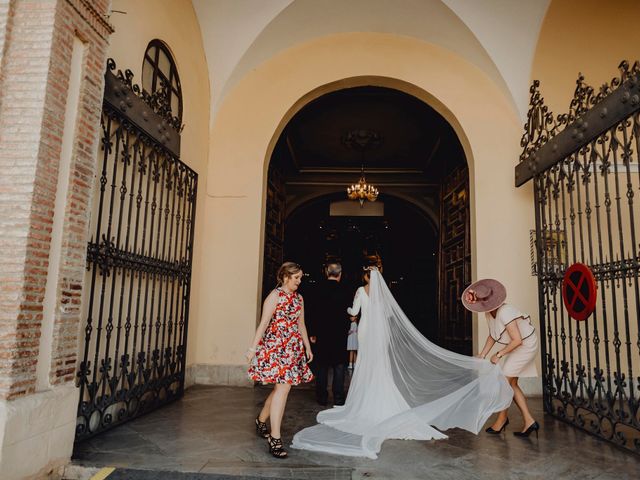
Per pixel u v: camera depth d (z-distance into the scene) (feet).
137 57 17.97
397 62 26.61
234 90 26.66
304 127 36.63
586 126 17.01
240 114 26.40
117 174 17.17
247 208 25.53
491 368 15.38
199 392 21.89
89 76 13.00
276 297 13.66
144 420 16.49
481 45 24.73
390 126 36.09
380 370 16.69
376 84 27.17
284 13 24.93
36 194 11.04
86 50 13.01
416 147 39.99
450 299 33.32
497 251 24.32
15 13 11.68
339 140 39.17
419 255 60.23
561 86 24.61
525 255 24.29
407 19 25.75
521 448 14.30
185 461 12.38
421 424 15.11
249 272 24.94
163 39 20.38
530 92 22.70
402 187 48.06
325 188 48.26
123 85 15.55
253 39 25.32
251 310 24.61
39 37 11.55
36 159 11.04
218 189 25.71
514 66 24.86
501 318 15.72
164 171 19.34
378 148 40.68
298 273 13.83
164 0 20.42
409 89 26.89
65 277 12.06
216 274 24.95
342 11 25.49
